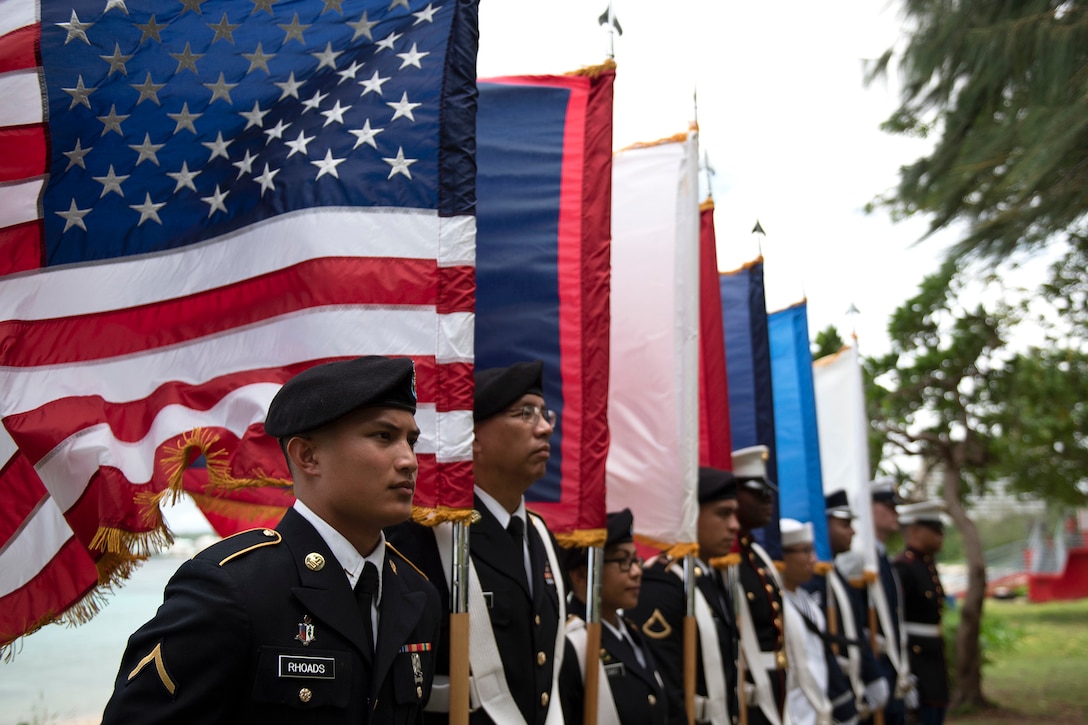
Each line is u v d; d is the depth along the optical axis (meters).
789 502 8.14
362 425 2.44
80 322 3.47
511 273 4.61
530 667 3.56
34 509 3.29
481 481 3.71
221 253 3.56
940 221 7.73
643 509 5.24
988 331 13.13
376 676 2.36
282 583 2.32
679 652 5.11
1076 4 6.66
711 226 6.29
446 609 3.45
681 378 5.30
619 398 5.41
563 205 4.68
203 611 2.21
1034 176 6.38
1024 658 17.75
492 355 4.52
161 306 3.52
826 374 9.57
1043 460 13.84
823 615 7.69
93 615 3.26
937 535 10.19
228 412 3.37
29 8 3.58
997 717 11.66
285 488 3.24
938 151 7.59
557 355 4.48
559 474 4.35
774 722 6.04
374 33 3.71
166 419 3.38
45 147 3.53
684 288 5.39
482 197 4.73
